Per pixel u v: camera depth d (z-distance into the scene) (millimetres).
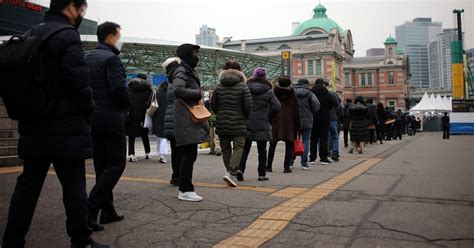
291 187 6727
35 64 3057
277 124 8398
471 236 4008
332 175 8156
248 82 7559
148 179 7461
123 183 7000
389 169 9031
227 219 4715
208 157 11641
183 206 5312
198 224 4520
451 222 4500
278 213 4957
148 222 4598
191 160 5672
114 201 5570
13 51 3027
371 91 78688
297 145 8516
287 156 8555
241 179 7402
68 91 3258
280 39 68500
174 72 5602
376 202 5527
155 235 4129
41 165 3334
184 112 5523
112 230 4293
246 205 5379
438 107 44281
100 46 4496
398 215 4816
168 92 6789
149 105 10211
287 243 3861
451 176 7867
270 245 3812
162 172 8414
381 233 4125
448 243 3805
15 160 9148
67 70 3166
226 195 6031
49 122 3205
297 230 4273
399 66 77000
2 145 9266
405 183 7043
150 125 10289
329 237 4023
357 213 4934
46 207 5188
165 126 6734
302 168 9289
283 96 8414
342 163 10414
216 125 6848
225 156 6926
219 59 32781
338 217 4750
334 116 10930
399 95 77062
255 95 7441
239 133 6727
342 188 6609
